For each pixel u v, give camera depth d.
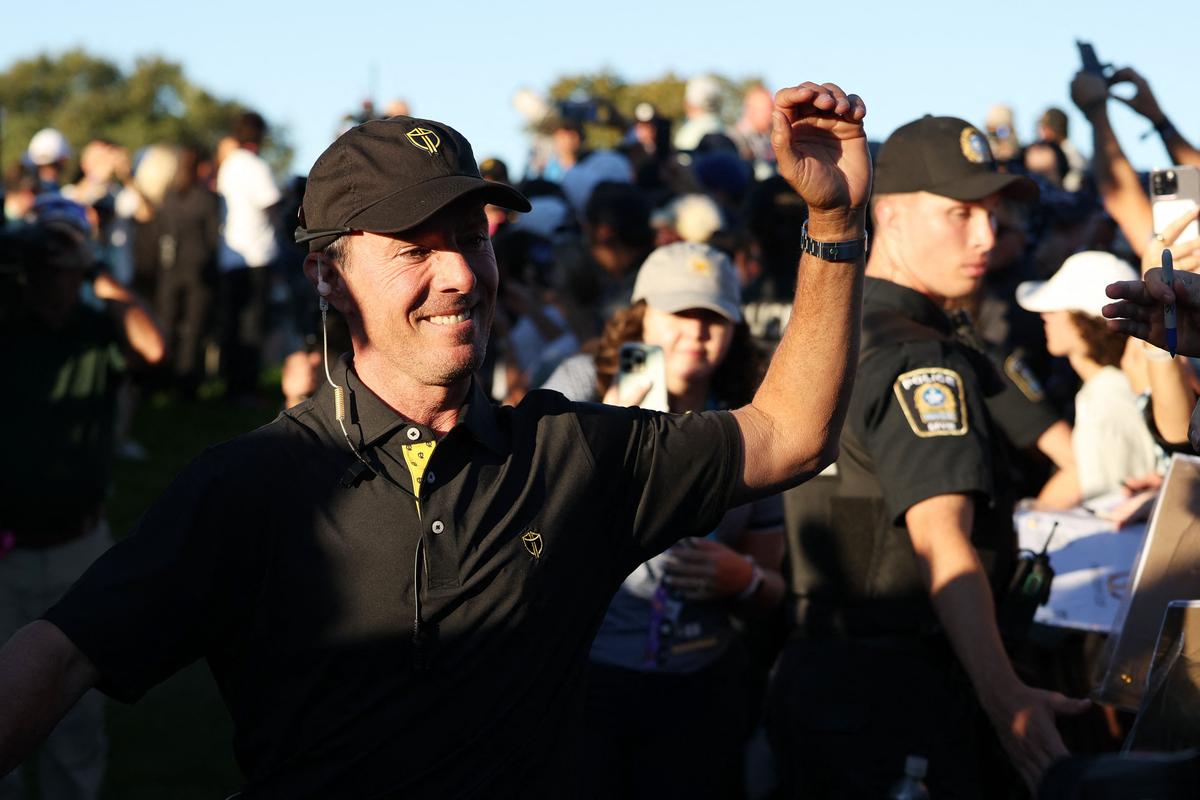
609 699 3.77
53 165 11.02
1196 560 2.91
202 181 12.38
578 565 2.30
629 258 5.93
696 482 2.38
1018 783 3.38
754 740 4.09
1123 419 4.31
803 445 2.43
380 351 2.27
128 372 4.95
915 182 3.50
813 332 2.40
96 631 2.08
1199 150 4.42
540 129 11.42
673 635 3.78
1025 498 4.87
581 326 5.98
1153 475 3.86
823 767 3.33
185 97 56.09
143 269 12.18
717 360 3.95
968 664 3.05
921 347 3.32
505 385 6.28
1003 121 10.90
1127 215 4.35
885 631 3.32
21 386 4.77
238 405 12.28
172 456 10.29
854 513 3.35
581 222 7.46
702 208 5.89
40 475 4.73
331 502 2.19
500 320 6.34
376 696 2.16
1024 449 4.47
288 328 12.30
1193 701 2.39
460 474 2.24
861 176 2.34
